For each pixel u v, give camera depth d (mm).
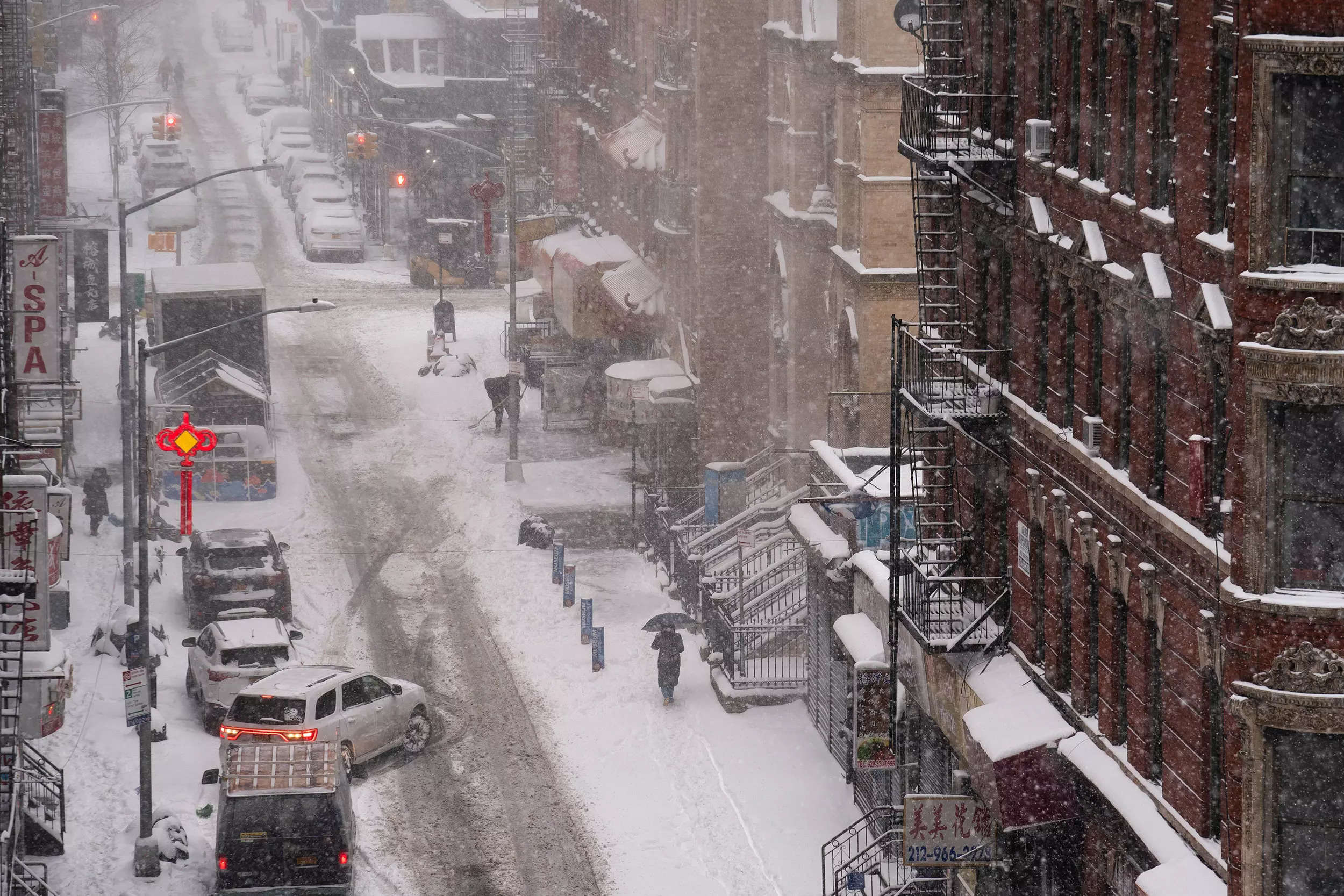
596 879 44688
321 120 188500
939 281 46875
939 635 42156
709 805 48906
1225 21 28594
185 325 89062
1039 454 39156
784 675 57188
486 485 83062
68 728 53250
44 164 93812
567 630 63906
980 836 38344
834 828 47312
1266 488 27656
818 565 53250
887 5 58594
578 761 52281
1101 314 35406
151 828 44281
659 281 88125
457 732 54656
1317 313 26750
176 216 134625
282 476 84125
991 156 41094
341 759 44031
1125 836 34312
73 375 99188
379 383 101688
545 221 99312
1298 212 27188
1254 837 28297
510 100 131625
